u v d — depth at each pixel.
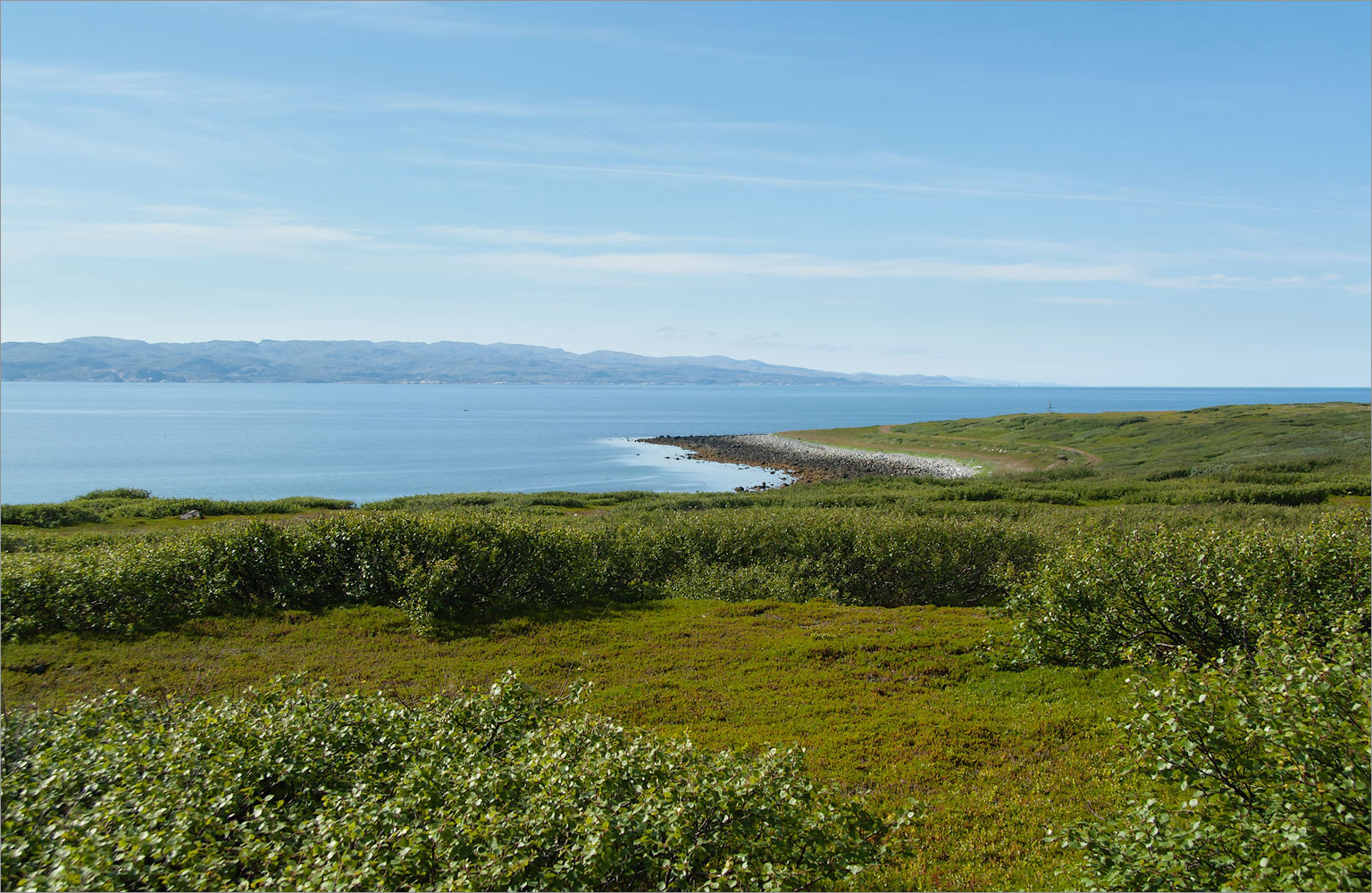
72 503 37.09
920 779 9.70
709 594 20.02
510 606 17.81
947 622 16.97
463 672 13.75
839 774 9.83
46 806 6.41
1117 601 13.05
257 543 18.03
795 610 18.17
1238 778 6.42
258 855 5.93
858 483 59.59
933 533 21.38
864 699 12.52
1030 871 7.57
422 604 16.58
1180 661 9.67
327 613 16.92
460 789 6.45
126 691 12.32
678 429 164.25
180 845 5.65
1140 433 89.94
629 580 20.38
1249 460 65.44
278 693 9.24
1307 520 27.08
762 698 12.65
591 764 6.61
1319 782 5.68
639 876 5.72
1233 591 12.12
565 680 13.43
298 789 7.22
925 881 7.48
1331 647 7.71
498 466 92.00
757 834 6.07
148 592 16.19
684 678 13.65
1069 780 9.44
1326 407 96.62
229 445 115.94
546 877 5.39
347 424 166.50
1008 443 96.31
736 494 53.84
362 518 19.19
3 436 127.50
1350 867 5.29
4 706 11.37
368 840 5.86
